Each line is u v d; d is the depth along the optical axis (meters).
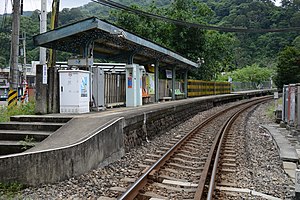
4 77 42.97
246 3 93.81
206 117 22.31
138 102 18.16
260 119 21.42
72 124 9.12
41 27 15.20
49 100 11.67
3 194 5.81
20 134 8.73
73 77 11.64
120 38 13.57
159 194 6.21
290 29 25.03
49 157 6.44
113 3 15.62
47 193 5.96
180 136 13.82
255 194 6.44
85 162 7.34
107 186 6.58
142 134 12.12
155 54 20.44
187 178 7.47
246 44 95.12
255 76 74.88
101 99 13.72
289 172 8.45
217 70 50.41
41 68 11.45
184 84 32.47
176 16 39.72
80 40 12.86
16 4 13.30
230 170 8.28
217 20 92.44
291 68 45.03
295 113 13.91
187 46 41.62
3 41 38.47
